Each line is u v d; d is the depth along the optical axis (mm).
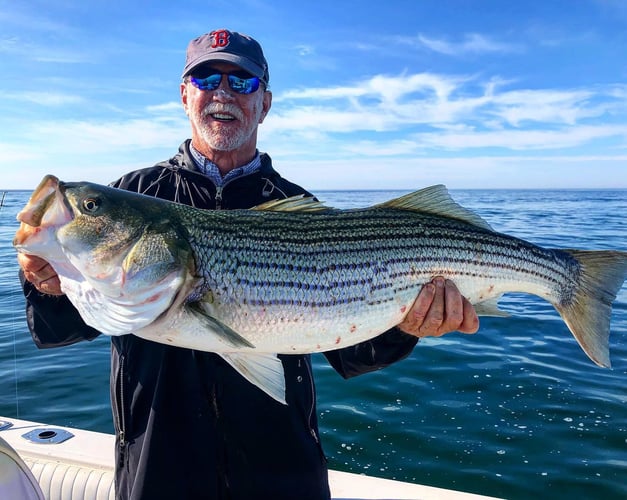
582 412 1756
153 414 794
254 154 1026
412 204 988
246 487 806
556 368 2158
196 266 808
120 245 771
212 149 959
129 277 769
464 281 994
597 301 1094
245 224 852
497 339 2564
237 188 959
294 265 855
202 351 826
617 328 2699
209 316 779
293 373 866
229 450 805
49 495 1044
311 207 920
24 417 1728
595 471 1428
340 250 891
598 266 1099
